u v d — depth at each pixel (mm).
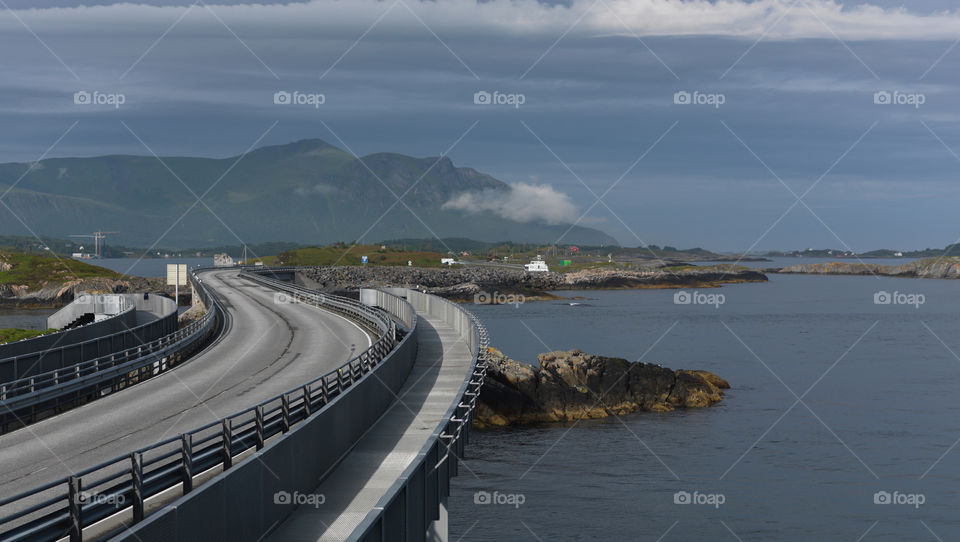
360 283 190875
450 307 51656
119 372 31547
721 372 74625
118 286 163875
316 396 21250
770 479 39781
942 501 37344
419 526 13562
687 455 43344
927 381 69625
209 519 9977
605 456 42812
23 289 160250
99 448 19297
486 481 38312
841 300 198125
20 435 21047
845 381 69062
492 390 49562
